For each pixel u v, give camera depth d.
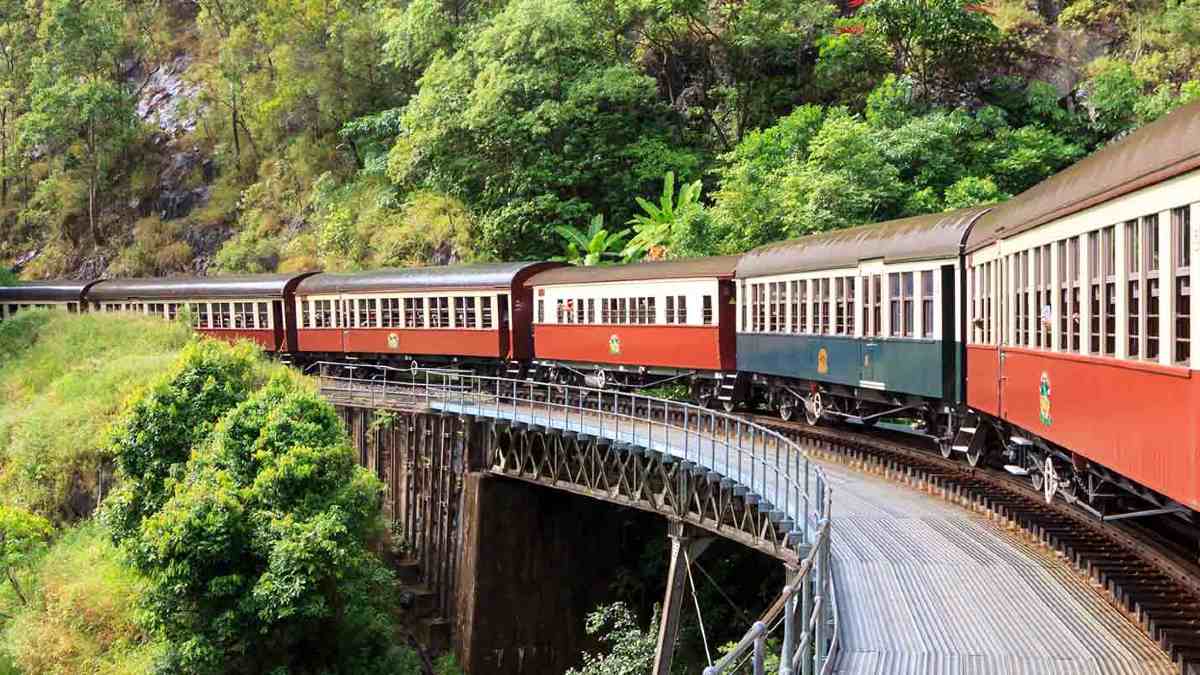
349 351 41.09
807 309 24.28
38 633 23.08
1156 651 9.41
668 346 29.97
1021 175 39.84
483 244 48.75
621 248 45.91
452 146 50.28
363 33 62.47
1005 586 11.63
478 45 50.19
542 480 25.75
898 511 15.78
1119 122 42.44
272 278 43.62
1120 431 10.98
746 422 17.20
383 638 22.61
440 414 29.61
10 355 42.34
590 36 49.47
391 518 31.52
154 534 19.45
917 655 9.36
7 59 79.25
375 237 52.81
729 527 18.06
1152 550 12.29
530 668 27.41
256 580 19.59
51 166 75.19
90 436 30.50
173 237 68.44
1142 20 45.44
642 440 21.73
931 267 19.14
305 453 21.25
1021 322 15.24
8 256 74.38
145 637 22.20
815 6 49.84
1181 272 9.20
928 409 20.44
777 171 39.00
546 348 35.03
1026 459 16.89
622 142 49.03
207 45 78.00
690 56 51.81
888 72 46.88
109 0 77.31
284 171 65.38
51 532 27.73
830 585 10.46
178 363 25.94
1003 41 45.59
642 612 27.69
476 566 27.17
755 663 6.92
